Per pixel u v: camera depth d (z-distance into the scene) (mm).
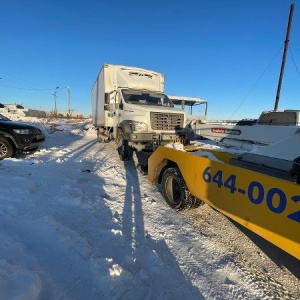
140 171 6879
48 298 1949
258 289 2500
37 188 4785
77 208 4043
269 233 2334
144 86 9664
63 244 2805
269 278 2678
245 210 2631
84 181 5641
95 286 2258
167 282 2521
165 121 7887
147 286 2412
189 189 3816
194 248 3170
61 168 6703
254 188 2523
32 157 7883
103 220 3725
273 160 2736
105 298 2148
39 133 8250
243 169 2719
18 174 5664
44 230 3041
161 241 3293
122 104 8758
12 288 1786
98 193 4898
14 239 2787
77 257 2609
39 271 2229
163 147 4629
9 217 3311
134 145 7633
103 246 3006
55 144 11938
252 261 2961
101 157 8914
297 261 2980
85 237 3154
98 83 11945
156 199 4824
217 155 4414
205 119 20828
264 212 2395
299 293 2475
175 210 4285
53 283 2156
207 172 3312
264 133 7676
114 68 9969
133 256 2863
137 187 5527
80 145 12023
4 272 1952
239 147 8578
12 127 7465
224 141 9227
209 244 3283
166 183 4520
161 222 3846
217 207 3102
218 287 2506
